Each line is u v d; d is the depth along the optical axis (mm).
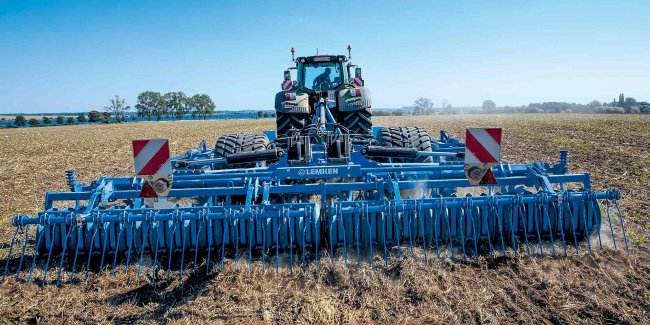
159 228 4207
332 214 4133
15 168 13078
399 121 44125
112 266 4152
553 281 3637
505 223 4375
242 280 3787
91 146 22031
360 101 7504
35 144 24266
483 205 4211
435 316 3162
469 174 4141
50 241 4270
